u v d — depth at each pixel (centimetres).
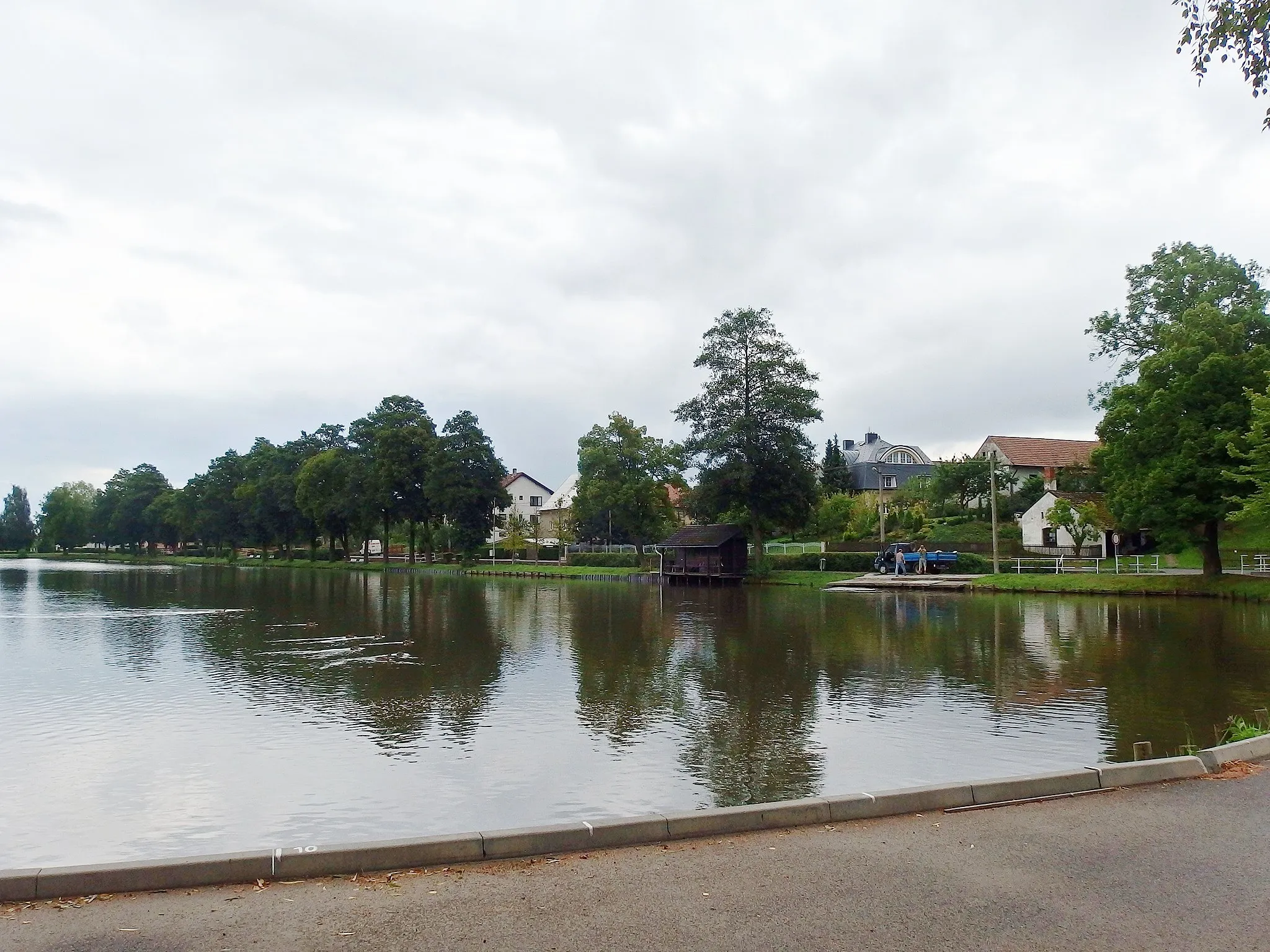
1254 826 670
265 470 9669
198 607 3772
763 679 1814
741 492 5366
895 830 674
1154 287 4238
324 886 566
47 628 2894
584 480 6888
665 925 500
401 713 1484
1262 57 854
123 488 12775
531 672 1927
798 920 507
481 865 604
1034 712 1432
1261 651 2055
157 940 485
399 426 8219
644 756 1180
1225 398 3359
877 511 7050
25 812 977
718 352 5484
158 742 1285
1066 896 539
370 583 5931
